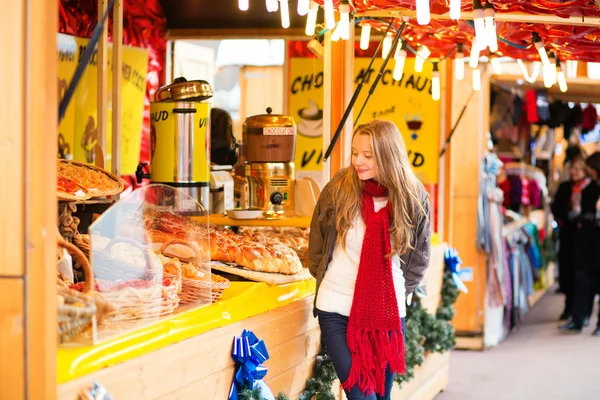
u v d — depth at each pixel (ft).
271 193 14.73
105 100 15.06
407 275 11.93
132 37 21.35
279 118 14.75
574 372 22.77
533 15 14.01
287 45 25.54
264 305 11.17
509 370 22.97
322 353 13.08
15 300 6.91
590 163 28.76
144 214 9.92
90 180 12.33
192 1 22.03
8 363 6.93
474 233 25.48
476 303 25.62
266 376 10.98
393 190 11.31
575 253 29.09
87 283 8.45
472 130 25.34
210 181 16.76
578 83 26.86
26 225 6.89
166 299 9.27
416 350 16.63
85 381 7.40
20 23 6.82
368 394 11.23
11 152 6.88
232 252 12.55
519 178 33.17
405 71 24.27
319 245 11.71
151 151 14.84
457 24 16.67
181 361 8.87
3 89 6.88
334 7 14.33
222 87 26.50
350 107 14.43
